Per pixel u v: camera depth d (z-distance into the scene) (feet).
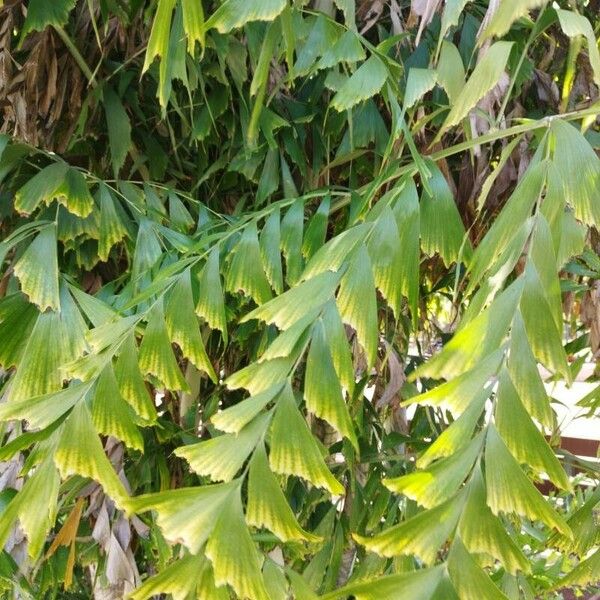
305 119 2.02
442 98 2.01
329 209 1.78
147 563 2.66
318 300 1.29
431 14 1.48
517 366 1.06
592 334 2.17
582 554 1.63
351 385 1.26
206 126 2.05
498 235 1.23
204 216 1.99
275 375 1.26
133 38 2.10
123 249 2.27
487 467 1.02
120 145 2.03
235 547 1.15
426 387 2.49
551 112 2.10
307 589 1.47
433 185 1.49
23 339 1.72
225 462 1.20
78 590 2.76
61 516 2.54
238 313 2.09
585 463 2.55
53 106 2.10
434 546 1.01
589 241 2.06
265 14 1.34
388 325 2.37
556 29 2.01
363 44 1.78
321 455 1.22
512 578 1.73
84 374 1.41
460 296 2.49
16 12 2.02
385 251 1.31
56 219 1.74
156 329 1.50
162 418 2.35
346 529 2.32
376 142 1.99
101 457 1.33
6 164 1.85
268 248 1.68
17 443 1.34
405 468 2.26
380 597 1.01
